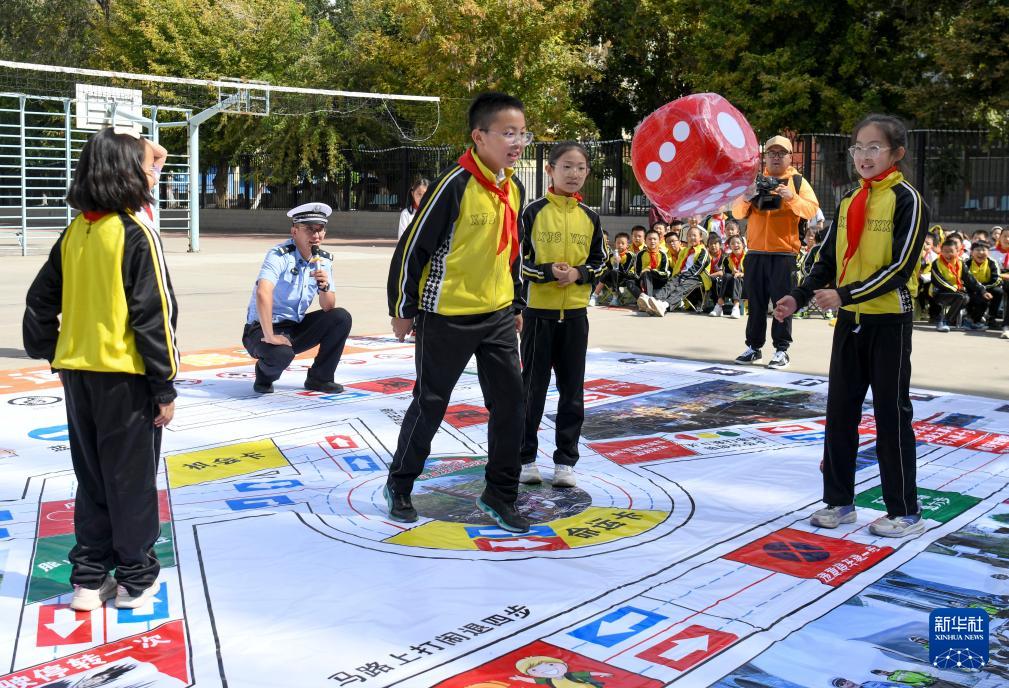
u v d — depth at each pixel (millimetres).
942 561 3592
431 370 3854
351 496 4332
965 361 8133
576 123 24625
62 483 4480
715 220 13219
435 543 3752
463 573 3445
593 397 6469
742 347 8766
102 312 2982
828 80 20266
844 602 3219
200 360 7723
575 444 4500
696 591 3305
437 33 24188
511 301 3916
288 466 4793
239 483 4512
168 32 28297
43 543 3723
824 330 9906
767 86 19719
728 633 2982
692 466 4863
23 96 18188
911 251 3676
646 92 27516
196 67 27875
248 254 19500
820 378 7184
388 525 3955
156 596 3238
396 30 28875
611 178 23047
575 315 4398
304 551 3648
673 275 11422
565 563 3555
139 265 2977
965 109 18203
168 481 4531
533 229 4336
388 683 2658
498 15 23812
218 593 3262
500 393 3887
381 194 28344
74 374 3021
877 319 3760
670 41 25969
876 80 20219
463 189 3682
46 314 3109
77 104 18219
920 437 5438
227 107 21281
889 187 3777
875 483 4590
